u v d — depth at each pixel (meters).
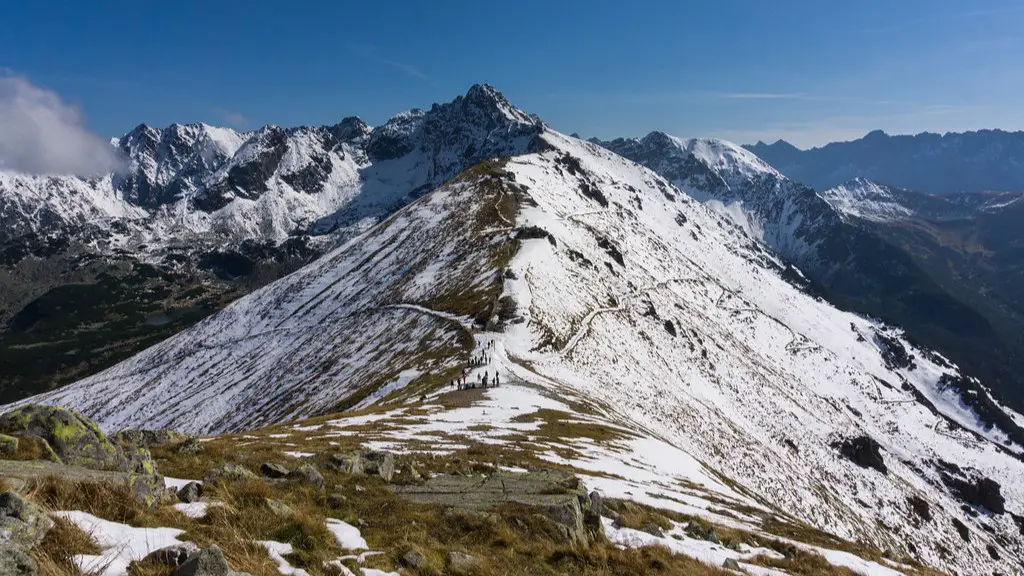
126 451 12.37
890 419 179.88
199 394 122.94
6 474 8.49
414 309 109.06
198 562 6.92
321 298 152.50
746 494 44.19
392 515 12.52
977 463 169.38
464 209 173.00
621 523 16.81
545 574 11.19
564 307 102.81
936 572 20.95
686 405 89.12
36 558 6.57
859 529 85.94
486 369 64.69
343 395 77.12
